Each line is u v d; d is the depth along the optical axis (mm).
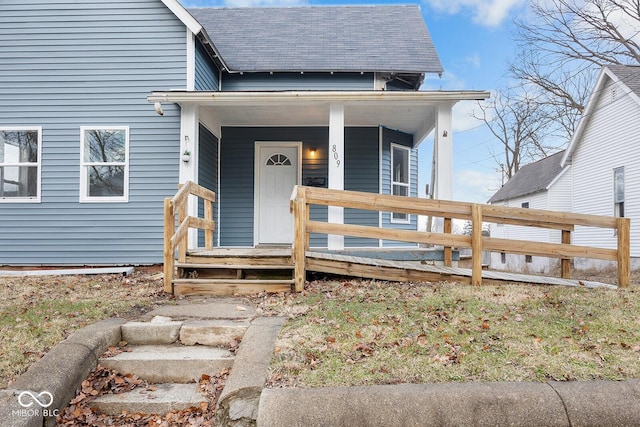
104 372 3271
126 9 7832
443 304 4340
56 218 7617
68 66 7770
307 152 9195
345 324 3727
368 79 9805
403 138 9820
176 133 7691
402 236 5441
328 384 2715
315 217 9172
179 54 7805
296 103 7164
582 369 2893
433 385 2668
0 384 2754
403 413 2455
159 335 3734
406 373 2855
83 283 6016
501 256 19875
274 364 2979
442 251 6676
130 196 7641
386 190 9250
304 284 5172
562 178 16844
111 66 7781
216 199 8961
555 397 2545
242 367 2957
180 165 7320
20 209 7621
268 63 9664
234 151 9172
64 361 3039
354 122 8898
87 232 7613
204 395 3057
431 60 9883
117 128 7703
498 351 3195
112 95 7750
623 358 3064
